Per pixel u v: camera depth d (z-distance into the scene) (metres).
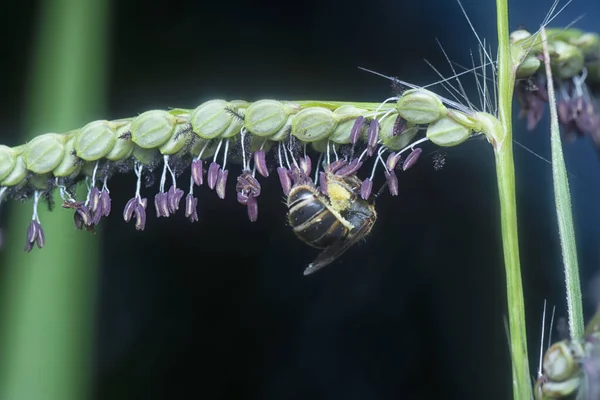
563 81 0.14
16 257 0.16
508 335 0.13
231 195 0.20
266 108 0.13
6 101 0.18
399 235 0.21
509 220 0.13
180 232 0.21
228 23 0.20
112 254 0.21
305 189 0.14
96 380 0.20
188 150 0.14
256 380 0.21
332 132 0.13
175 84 0.20
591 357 0.13
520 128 0.18
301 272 0.21
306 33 0.20
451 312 0.20
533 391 0.13
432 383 0.20
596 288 0.13
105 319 0.21
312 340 0.21
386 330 0.21
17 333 0.15
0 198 0.14
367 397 0.21
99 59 0.16
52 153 0.14
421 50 0.20
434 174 0.20
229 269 0.21
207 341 0.21
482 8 0.19
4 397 0.15
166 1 0.20
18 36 0.18
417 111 0.13
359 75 0.20
